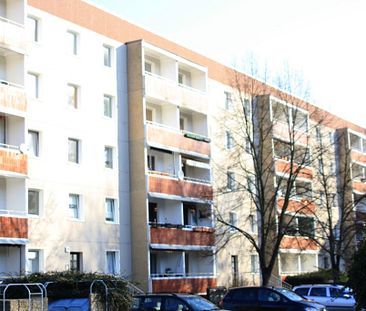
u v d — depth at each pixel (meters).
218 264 45.00
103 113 37.00
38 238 31.97
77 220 34.34
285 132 49.50
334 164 60.56
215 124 46.84
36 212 32.47
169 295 23.23
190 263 43.50
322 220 53.66
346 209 49.22
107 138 36.97
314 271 53.41
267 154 47.28
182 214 40.88
